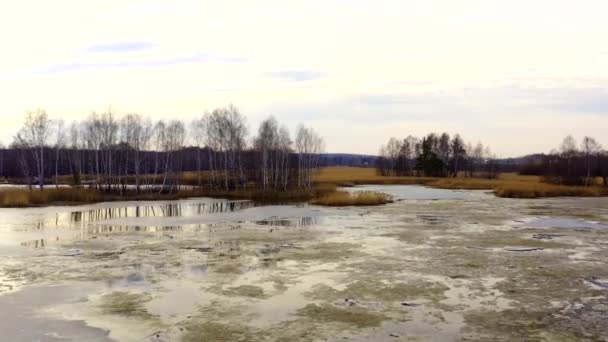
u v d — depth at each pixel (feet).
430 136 428.56
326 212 125.49
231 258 64.34
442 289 49.37
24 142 213.46
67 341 35.14
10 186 232.32
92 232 88.69
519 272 57.00
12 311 42.06
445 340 35.42
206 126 274.77
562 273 56.70
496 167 432.66
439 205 149.28
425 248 72.08
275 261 62.44
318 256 65.72
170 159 238.48
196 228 94.07
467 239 80.84
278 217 113.70
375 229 92.43
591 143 427.74
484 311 42.34
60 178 279.69
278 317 40.45
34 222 104.47
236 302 44.57
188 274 55.36
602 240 81.15
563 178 301.02
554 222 106.22
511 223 103.81
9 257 65.21
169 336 36.04
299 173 233.55
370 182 334.24
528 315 41.32
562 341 35.35
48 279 53.16
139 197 172.45
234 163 214.90
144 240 79.20
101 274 55.42
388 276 54.54
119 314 41.19
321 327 38.04
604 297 46.85
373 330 37.42
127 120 245.24
